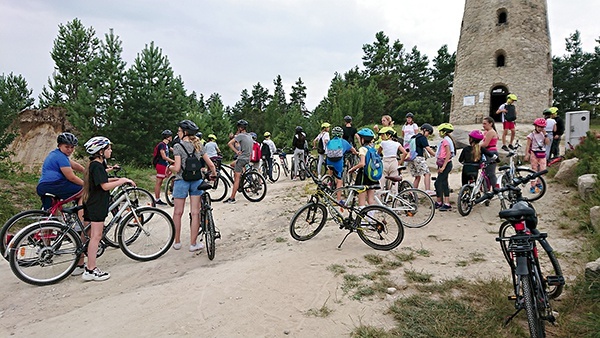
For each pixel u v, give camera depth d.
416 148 8.08
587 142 8.82
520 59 20.66
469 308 3.65
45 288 4.69
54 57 23.91
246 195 9.44
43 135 17.41
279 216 7.90
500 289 3.94
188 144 5.72
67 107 17.86
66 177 5.41
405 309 3.68
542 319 2.88
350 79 49.38
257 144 9.81
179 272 5.11
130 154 18.27
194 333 3.35
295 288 4.20
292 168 13.16
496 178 7.46
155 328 3.45
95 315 3.77
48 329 3.56
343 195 6.33
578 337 3.12
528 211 3.07
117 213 5.61
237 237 6.76
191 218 5.85
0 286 4.77
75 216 5.12
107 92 17.89
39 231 4.82
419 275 4.49
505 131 12.66
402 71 48.28
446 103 47.78
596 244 4.86
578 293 3.73
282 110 74.69
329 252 5.34
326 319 3.58
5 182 9.45
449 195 8.09
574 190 7.68
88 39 24.23
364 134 6.27
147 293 4.21
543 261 4.84
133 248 5.70
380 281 4.37
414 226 6.61
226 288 4.20
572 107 45.53
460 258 5.09
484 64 21.50
